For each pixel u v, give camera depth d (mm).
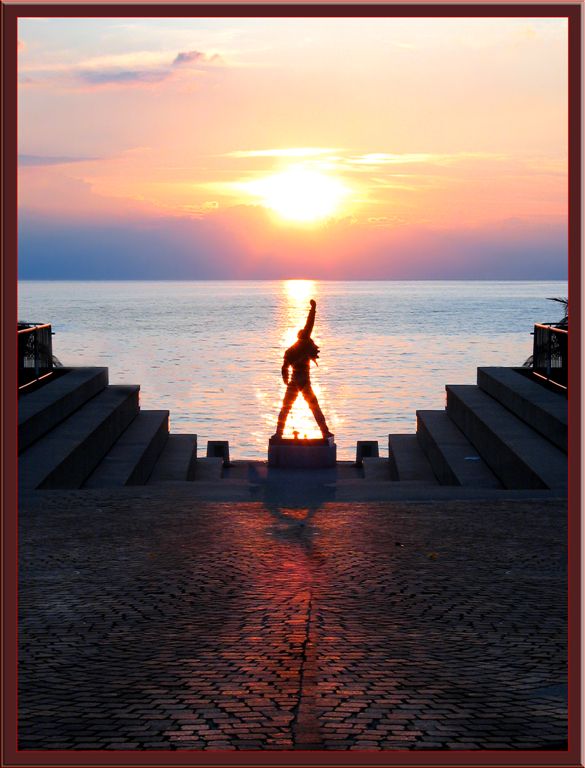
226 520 13922
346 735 6094
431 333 122125
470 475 19859
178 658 7656
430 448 24469
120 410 24375
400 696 6781
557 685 6992
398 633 8336
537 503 15047
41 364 25547
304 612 9023
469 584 10078
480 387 27781
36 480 16234
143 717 6398
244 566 10953
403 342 104500
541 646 7941
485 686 6980
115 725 6262
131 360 81000
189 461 24688
